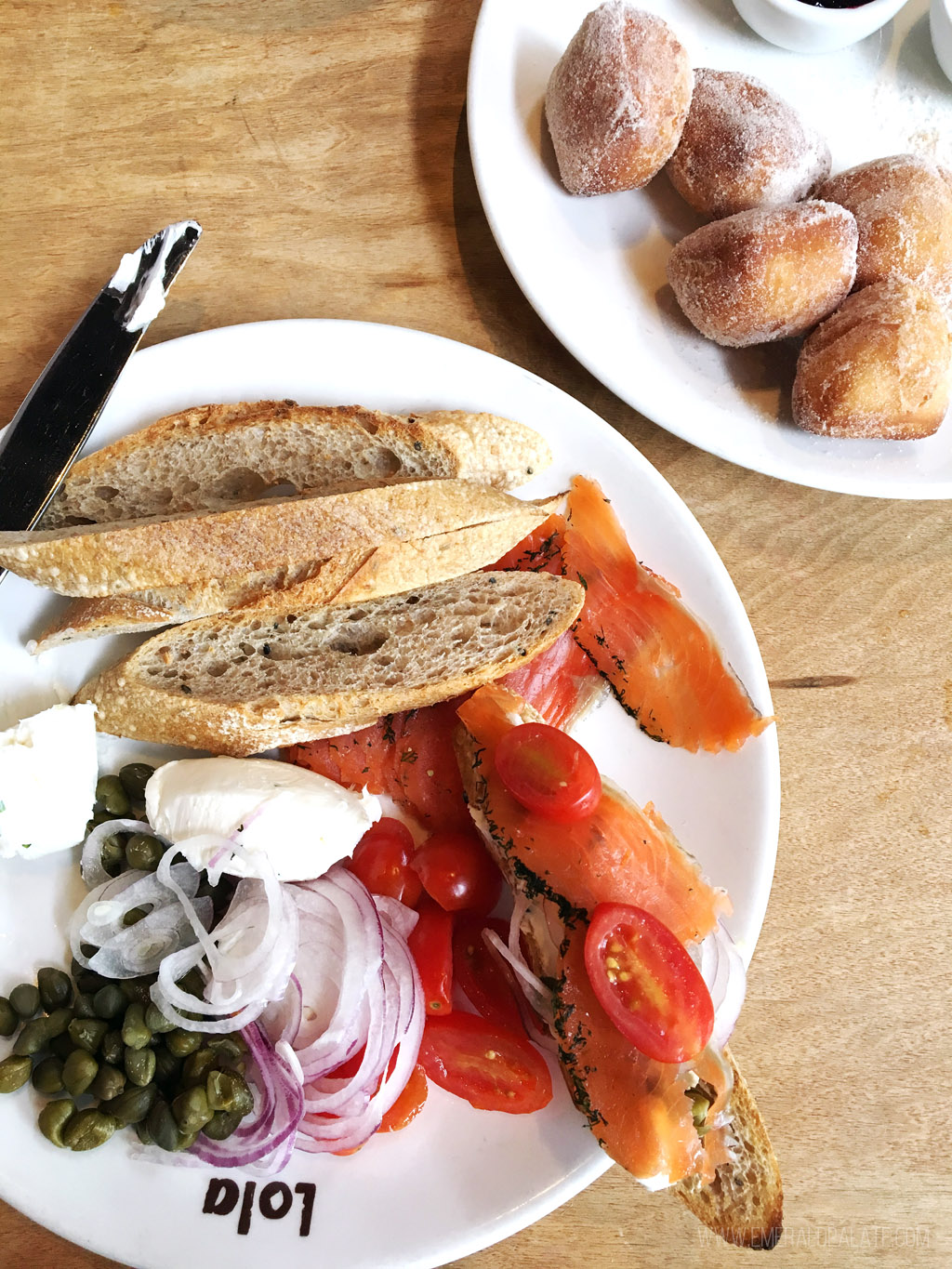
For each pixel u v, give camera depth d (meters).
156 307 0.29
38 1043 0.27
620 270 0.32
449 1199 0.28
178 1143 0.26
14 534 0.28
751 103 0.30
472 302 0.32
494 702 0.28
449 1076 0.28
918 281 0.31
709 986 0.28
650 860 0.28
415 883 0.30
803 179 0.31
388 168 0.32
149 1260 0.27
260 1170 0.27
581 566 0.30
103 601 0.28
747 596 0.32
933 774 0.32
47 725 0.27
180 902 0.28
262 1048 0.28
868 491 0.30
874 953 0.31
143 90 0.32
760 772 0.29
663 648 0.30
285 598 0.28
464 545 0.28
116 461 0.29
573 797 0.27
